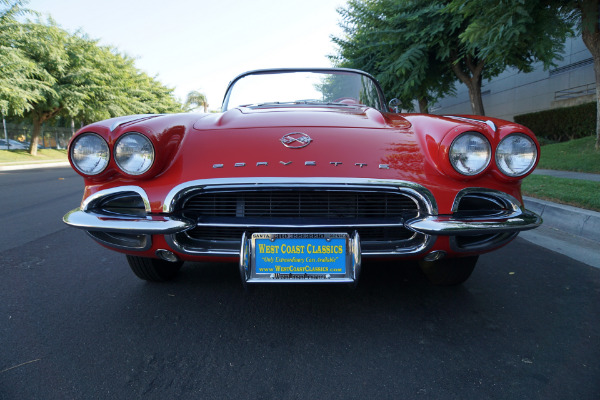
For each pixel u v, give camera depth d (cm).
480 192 182
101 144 178
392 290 239
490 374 156
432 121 202
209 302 222
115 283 251
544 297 229
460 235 174
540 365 162
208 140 193
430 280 249
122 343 179
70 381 151
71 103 2150
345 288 242
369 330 191
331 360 166
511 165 182
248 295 232
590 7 719
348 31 1407
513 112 1864
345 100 309
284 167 177
